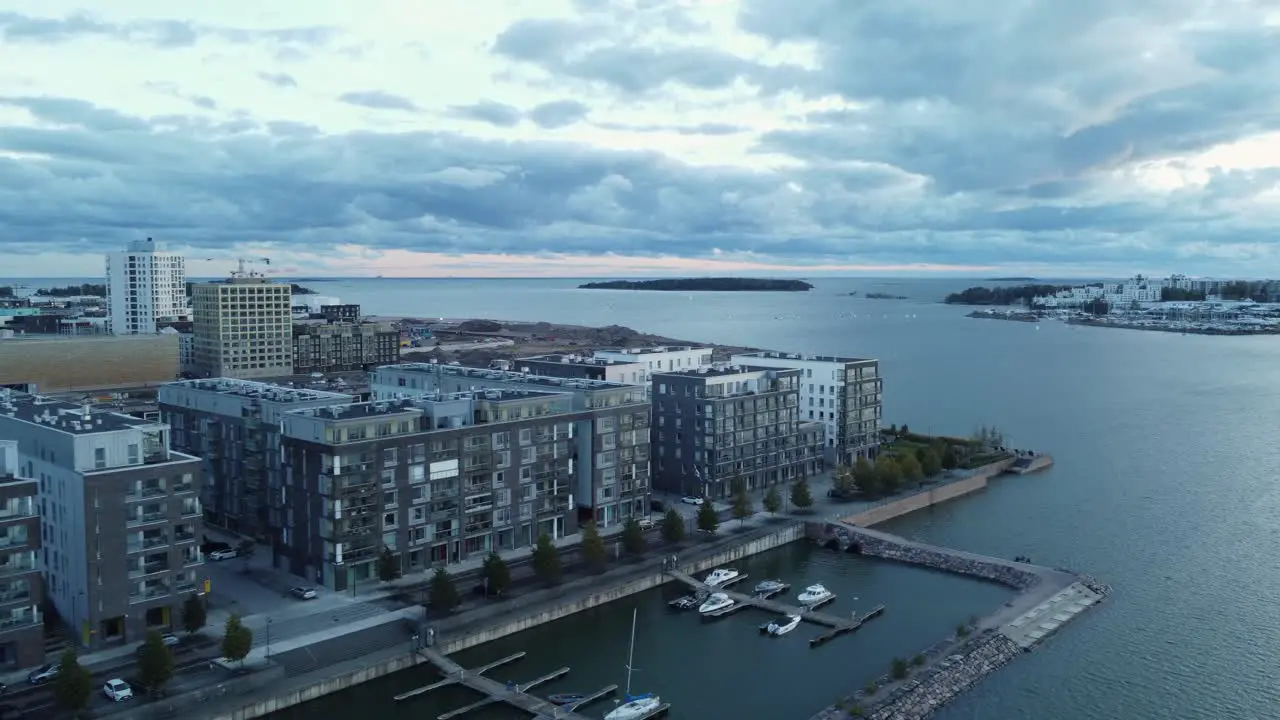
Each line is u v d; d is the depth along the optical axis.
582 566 190.62
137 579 148.50
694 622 171.25
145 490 149.25
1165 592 186.00
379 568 174.12
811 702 140.75
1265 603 179.75
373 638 153.12
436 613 162.75
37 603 138.62
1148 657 156.88
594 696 140.50
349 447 171.62
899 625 170.62
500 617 164.12
